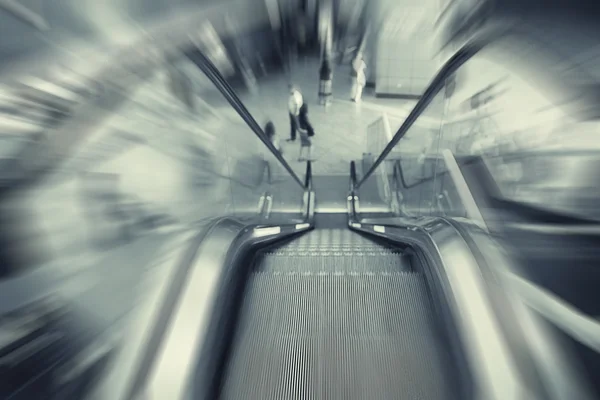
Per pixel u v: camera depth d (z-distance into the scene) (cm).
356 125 1147
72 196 296
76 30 496
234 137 473
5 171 288
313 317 222
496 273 196
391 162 725
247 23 1096
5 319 195
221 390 177
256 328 213
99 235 275
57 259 244
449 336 179
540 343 159
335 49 1365
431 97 351
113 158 327
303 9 1282
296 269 295
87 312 194
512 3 488
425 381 181
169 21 696
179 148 388
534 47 445
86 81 358
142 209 318
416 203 527
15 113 319
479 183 352
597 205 312
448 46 1106
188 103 425
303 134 1012
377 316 223
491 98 449
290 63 1378
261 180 607
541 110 409
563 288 224
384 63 1266
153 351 160
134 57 383
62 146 308
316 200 795
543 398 140
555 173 350
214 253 221
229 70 1056
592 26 435
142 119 364
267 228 332
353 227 536
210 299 190
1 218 265
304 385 180
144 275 215
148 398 142
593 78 403
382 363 191
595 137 360
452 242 222
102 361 161
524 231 282
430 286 224
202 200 380
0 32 444
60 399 151
